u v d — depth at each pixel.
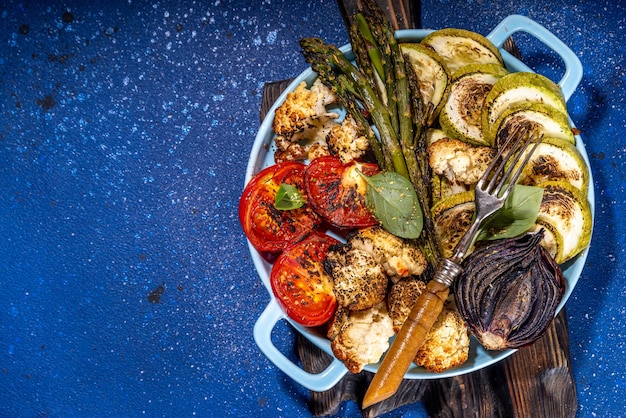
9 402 0.77
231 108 0.77
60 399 0.78
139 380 0.78
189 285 0.77
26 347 0.78
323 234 0.63
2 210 0.77
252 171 0.64
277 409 0.77
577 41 0.75
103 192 0.77
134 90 0.77
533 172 0.60
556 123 0.59
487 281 0.58
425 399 0.70
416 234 0.58
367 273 0.58
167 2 0.77
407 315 0.59
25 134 0.77
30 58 0.77
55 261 0.78
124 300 0.78
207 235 0.77
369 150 0.62
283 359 0.62
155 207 0.77
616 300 0.74
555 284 0.58
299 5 0.76
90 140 0.77
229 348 0.77
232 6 0.77
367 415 0.70
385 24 0.59
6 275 0.77
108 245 0.77
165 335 0.77
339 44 0.76
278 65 0.77
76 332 0.78
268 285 0.63
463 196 0.58
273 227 0.62
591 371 0.75
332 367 0.62
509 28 0.62
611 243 0.74
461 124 0.61
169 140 0.77
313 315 0.61
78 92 0.77
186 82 0.77
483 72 0.61
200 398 0.77
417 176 0.59
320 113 0.62
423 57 0.61
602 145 0.74
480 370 0.67
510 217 0.57
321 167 0.60
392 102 0.59
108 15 0.77
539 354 0.66
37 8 0.77
